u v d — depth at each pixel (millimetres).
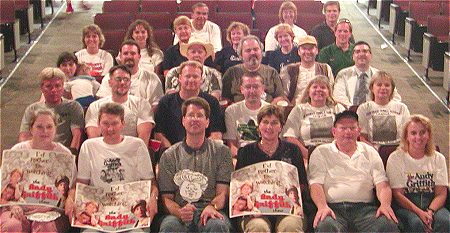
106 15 8523
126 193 4172
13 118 7055
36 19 11352
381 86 5215
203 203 4270
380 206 4273
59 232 4090
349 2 12953
